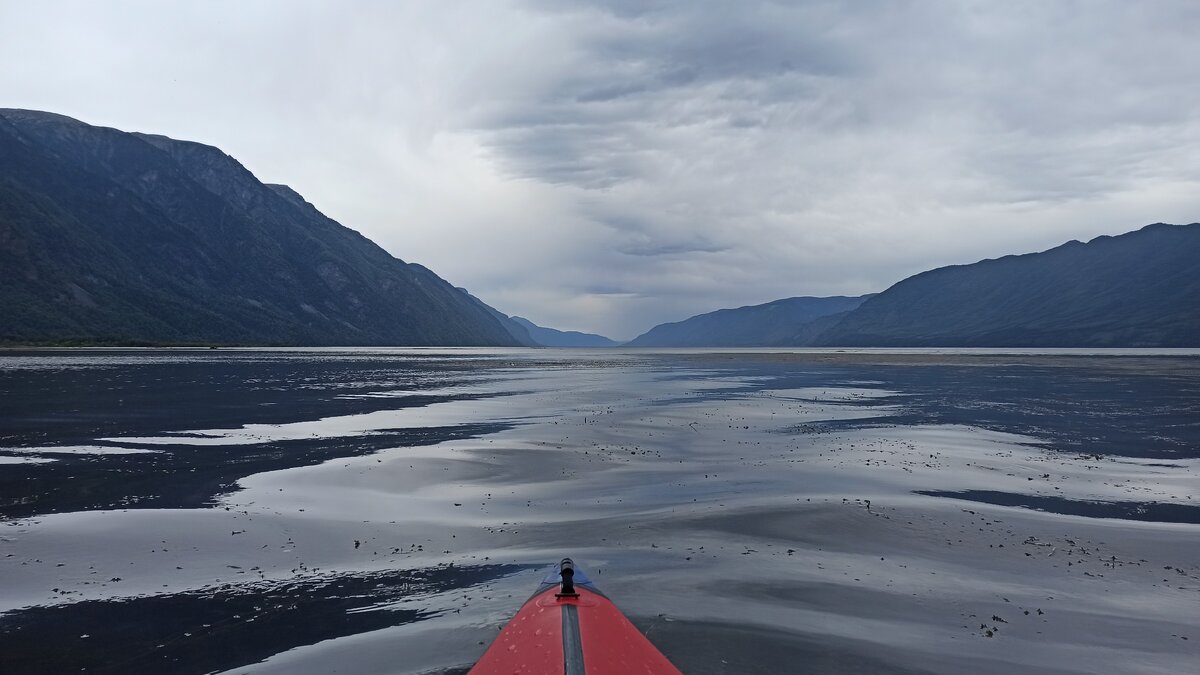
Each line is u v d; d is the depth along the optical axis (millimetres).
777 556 11805
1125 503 16062
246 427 27938
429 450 22297
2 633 8523
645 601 9594
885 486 17594
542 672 6520
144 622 8891
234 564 11266
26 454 21375
